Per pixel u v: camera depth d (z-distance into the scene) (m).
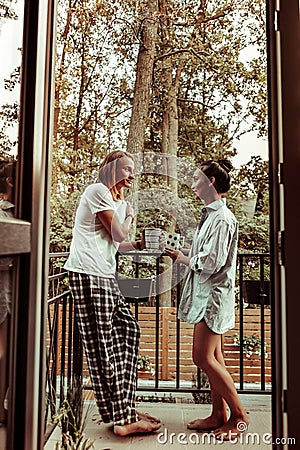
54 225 4.12
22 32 1.20
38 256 1.27
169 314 3.40
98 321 2.43
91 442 2.24
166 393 3.22
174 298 3.74
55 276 2.73
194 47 4.18
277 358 1.37
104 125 4.22
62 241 4.11
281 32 1.38
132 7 4.26
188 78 4.18
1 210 1.07
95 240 2.50
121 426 2.41
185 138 4.12
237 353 3.35
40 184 1.28
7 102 1.10
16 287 1.17
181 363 3.37
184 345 3.38
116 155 2.79
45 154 1.38
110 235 2.55
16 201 1.17
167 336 3.38
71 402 2.59
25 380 1.18
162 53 4.23
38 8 1.25
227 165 2.99
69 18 4.27
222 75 4.13
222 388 2.52
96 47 4.27
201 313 2.60
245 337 3.39
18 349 1.19
